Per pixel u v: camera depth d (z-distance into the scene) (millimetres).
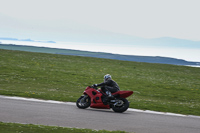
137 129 16219
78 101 23812
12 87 38781
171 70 104562
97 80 61906
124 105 23000
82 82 56781
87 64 94750
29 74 59812
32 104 23312
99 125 16578
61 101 27891
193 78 86438
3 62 75688
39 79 54594
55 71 69312
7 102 23141
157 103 33344
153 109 27359
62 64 86812
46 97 29359
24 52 113625
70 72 70312
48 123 15938
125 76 74500
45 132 13094
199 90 60375
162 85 63969
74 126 15727
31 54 108250
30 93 31000
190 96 50438
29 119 16625
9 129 13031
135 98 40094
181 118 22734
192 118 23453
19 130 13008
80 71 74875
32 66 74562
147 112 24984
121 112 23141
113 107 23234
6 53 100000
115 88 23578
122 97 23484
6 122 14789
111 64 103938
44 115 18359
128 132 14703
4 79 49156
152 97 45531
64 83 52844
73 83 54188
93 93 23703
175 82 72000
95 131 14172
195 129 17797
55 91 38750
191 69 114250
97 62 105750
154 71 95375
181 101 44094
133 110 25625
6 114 17531
